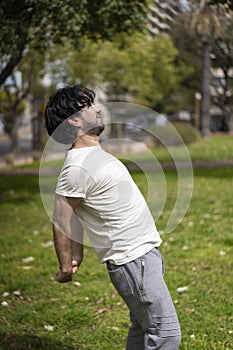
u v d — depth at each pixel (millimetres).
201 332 4234
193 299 4969
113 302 4984
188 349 3914
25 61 14938
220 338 4125
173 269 5984
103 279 5711
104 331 4309
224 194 11422
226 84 28922
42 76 17516
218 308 4711
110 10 7711
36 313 4723
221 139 32281
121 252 2748
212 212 9359
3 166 20250
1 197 11961
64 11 6961
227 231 7844
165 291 2740
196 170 16594
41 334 4266
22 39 7879
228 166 17828
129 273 2730
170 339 2727
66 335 4254
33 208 10406
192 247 6965
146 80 28250
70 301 5004
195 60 30375
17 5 7770
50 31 8211
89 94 2887
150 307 2727
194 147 25812
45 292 5309
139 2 8289
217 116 46969
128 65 24906
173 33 20906
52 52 15711
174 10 12344
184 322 4430
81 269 6039
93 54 20203
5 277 5797
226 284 5387
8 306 4914
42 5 7180
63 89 2893
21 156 25656
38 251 6965
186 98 39312
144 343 2861
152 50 28219
